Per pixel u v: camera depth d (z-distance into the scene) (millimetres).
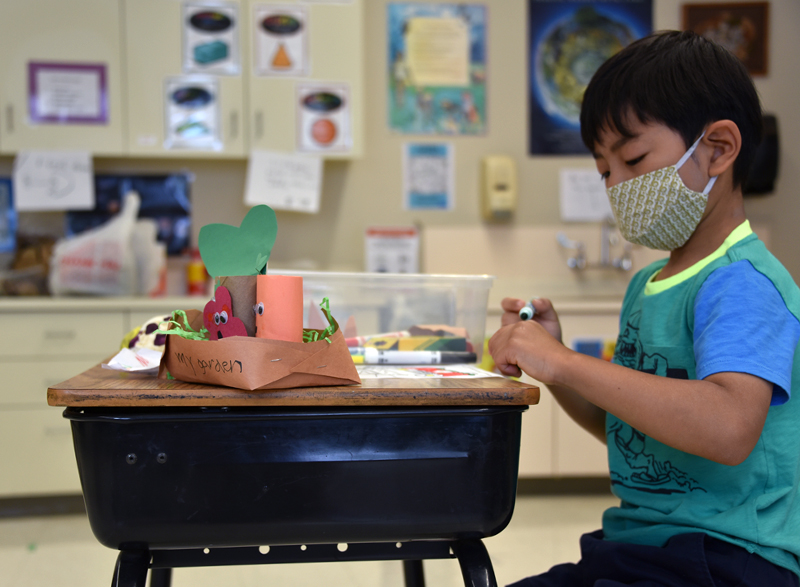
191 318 848
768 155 3207
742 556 778
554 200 3285
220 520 711
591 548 886
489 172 3146
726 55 869
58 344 2572
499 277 3215
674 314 898
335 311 1082
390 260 3162
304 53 2914
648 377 751
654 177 863
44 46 2771
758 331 751
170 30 2832
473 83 3244
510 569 2023
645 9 3289
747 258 822
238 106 2879
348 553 814
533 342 825
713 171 856
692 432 715
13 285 2832
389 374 869
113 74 2809
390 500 731
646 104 844
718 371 735
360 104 2951
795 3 3293
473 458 742
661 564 805
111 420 688
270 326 745
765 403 723
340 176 3197
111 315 2605
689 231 896
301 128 2922
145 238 2877
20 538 2340
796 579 783
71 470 2578
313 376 730
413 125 3227
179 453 704
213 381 724
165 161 3088
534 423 2746
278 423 715
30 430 2553
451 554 829
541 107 3273
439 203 3238
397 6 3201
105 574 2004
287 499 718
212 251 815
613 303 2805
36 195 2799
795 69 3301
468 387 739
